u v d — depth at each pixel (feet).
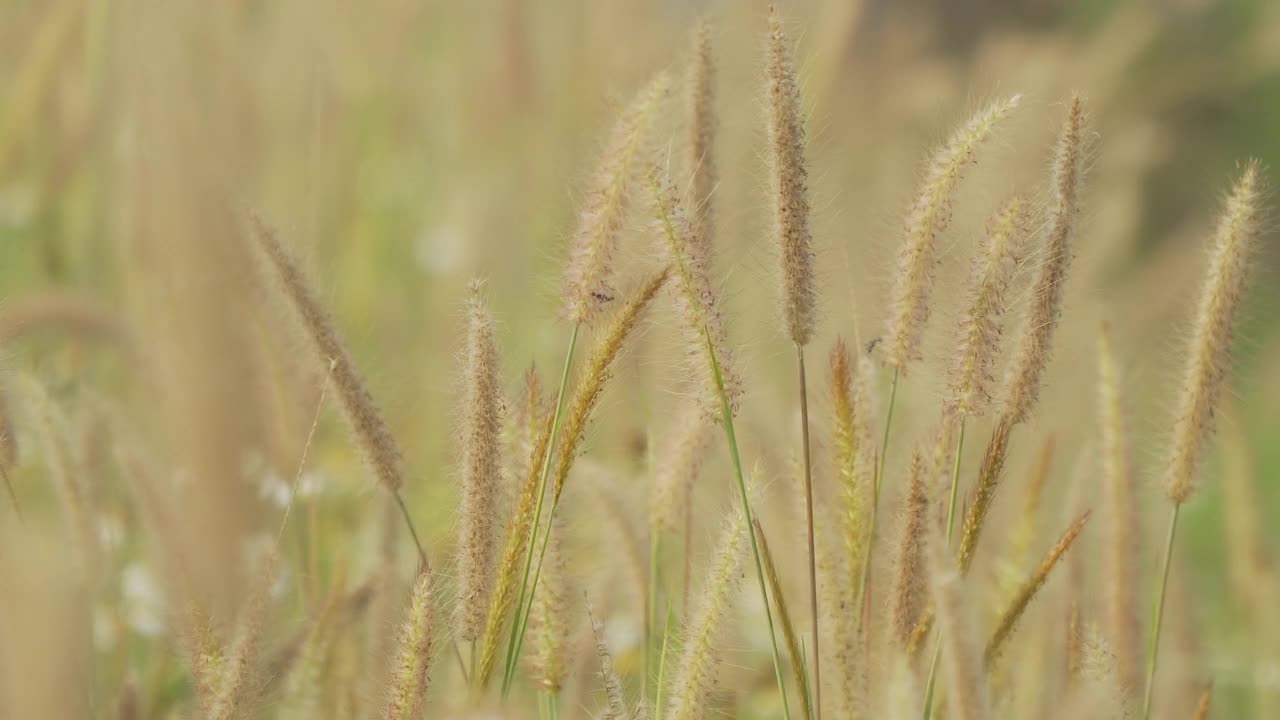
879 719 5.48
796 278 5.41
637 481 6.25
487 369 5.38
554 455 5.57
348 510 6.87
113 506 6.50
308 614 5.86
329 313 5.65
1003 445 5.49
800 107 5.42
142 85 7.75
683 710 5.47
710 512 6.18
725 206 5.93
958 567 5.49
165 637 6.07
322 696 5.65
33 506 5.95
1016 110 5.57
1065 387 6.76
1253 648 7.09
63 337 7.02
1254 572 7.03
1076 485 6.18
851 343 6.19
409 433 6.70
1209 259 5.72
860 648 5.49
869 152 9.18
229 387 6.26
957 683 4.98
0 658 5.01
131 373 7.16
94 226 9.04
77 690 5.05
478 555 5.40
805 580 5.78
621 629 6.34
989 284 5.46
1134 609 5.83
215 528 6.07
